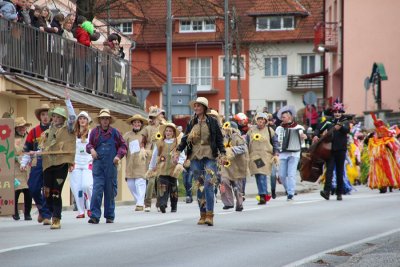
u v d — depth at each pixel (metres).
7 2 32.50
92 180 27.81
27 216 27.64
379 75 65.88
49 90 33.78
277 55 111.50
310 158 33.88
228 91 56.41
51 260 17.25
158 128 30.91
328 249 19.14
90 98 39.66
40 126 25.86
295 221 24.62
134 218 26.84
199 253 18.31
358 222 24.39
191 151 24.11
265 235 21.42
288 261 17.38
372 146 39.56
